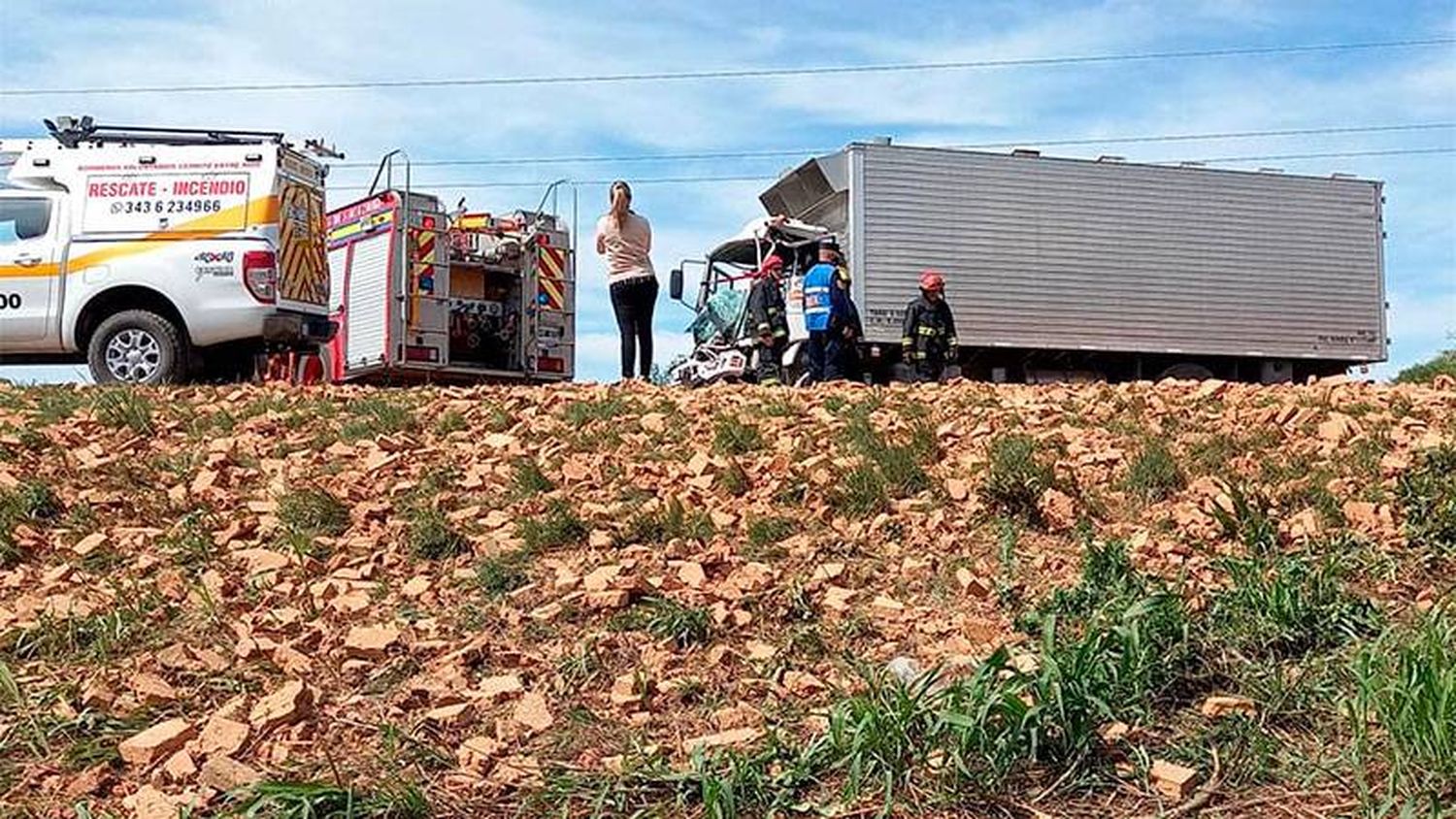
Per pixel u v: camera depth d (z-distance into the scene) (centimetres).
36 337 1557
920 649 548
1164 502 713
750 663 537
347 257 2264
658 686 516
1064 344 2806
